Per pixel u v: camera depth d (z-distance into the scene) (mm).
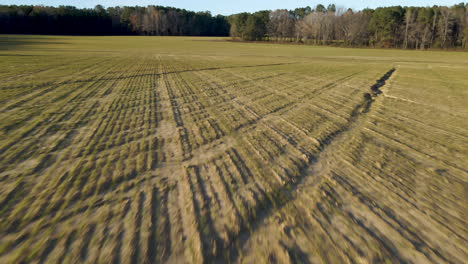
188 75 17484
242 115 8789
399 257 3182
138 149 5848
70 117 7945
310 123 8211
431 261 3154
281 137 6926
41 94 10688
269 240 3314
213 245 3186
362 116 9250
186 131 7090
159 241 3219
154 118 8156
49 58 24578
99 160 5258
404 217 3932
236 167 5172
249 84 14734
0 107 8641
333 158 5824
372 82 16688
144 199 4031
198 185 4480
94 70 18266
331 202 4188
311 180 4840
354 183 4812
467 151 6500
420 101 11836
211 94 11859
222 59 30828
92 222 3498
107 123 7531
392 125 8352
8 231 3295
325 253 3162
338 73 20922
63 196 4035
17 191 4129
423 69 25375
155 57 31188
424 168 5547
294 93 12656
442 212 4094
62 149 5719
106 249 3070
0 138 6184
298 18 122062
